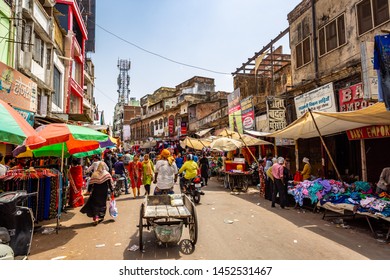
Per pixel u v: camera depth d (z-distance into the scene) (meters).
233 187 13.56
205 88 43.28
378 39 5.82
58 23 18.69
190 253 5.21
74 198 10.01
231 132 16.97
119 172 12.98
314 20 13.98
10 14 11.09
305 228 6.97
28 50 12.80
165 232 5.25
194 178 10.50
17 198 4.74
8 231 4.66
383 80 5.73
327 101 12.01
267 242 5.83
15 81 10.13
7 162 8.41
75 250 5.49
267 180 11.32
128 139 51.41
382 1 10.27
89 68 34.72
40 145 6.68
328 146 13.40
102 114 32.31
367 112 7.44
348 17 11.80
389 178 7.60
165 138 40.97
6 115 4.36
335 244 5.69
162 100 46.00
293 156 16.27
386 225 7.07
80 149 9.24
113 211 7.98
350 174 12.13
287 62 19.53
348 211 7.36
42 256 5.20
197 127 33.12
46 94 15.88
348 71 11.30
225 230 6.77
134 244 5.81
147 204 6.71
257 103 18.77
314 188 8.54
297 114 14.23
